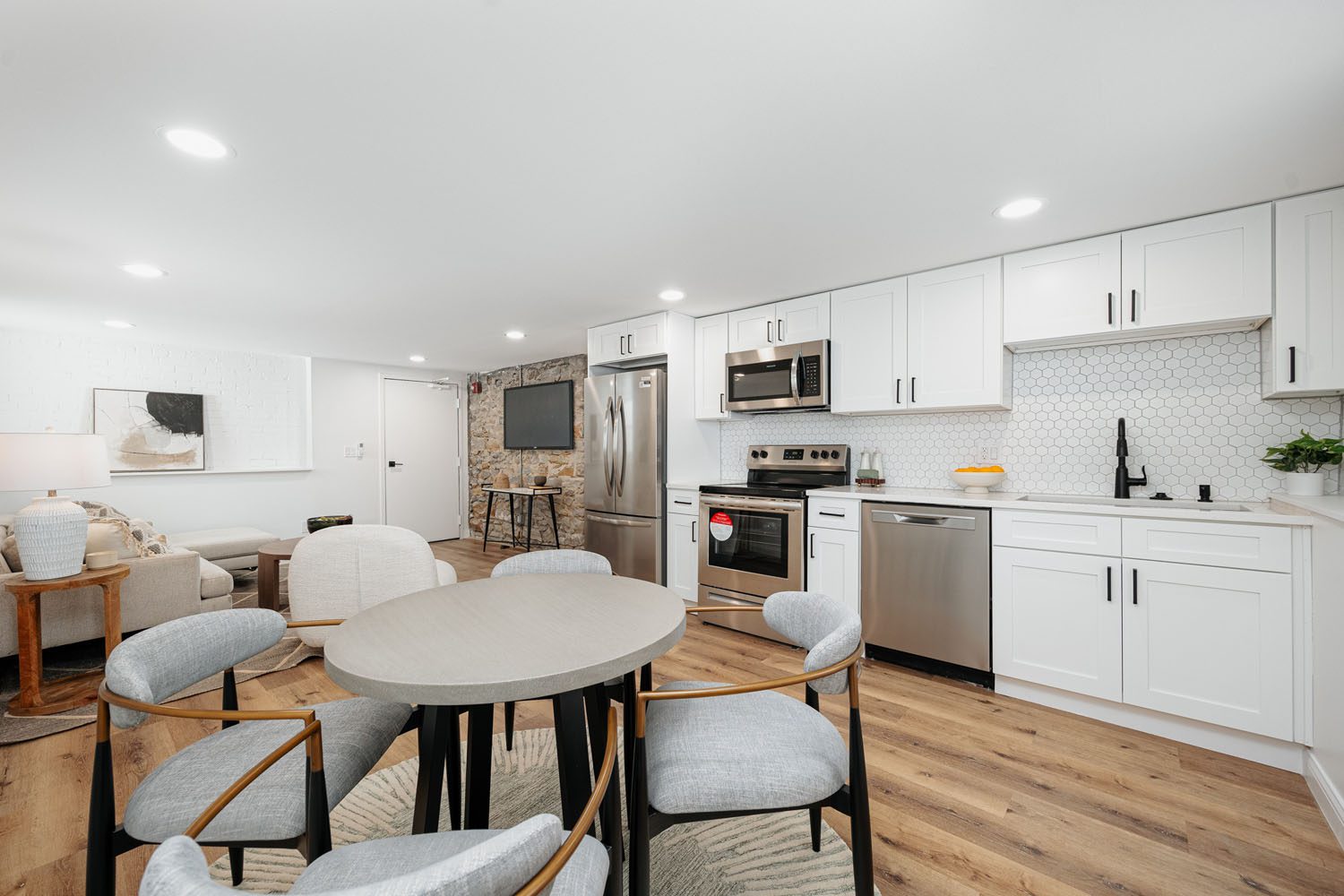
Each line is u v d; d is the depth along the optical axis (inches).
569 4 47.9
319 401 235.9
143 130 66.7
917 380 122.0
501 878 23.4
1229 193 83.5
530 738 92.3
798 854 65.0
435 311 156.7
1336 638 69.6
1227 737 84.4
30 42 51.5
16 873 61.4
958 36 52.1
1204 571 84.6
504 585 71.6
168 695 50.0
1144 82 58.6
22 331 176.1
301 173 77.7
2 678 112.8
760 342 150.3
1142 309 96.0
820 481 149.5
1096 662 93.6
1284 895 57.9
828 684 48.3
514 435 258.7
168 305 146.3
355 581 110.3
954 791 75.5
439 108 63.5
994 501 103.7
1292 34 51.3
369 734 54.3
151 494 197.9
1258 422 97.3
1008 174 78.6
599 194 85.3
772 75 58.0
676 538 159.6
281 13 48.5
